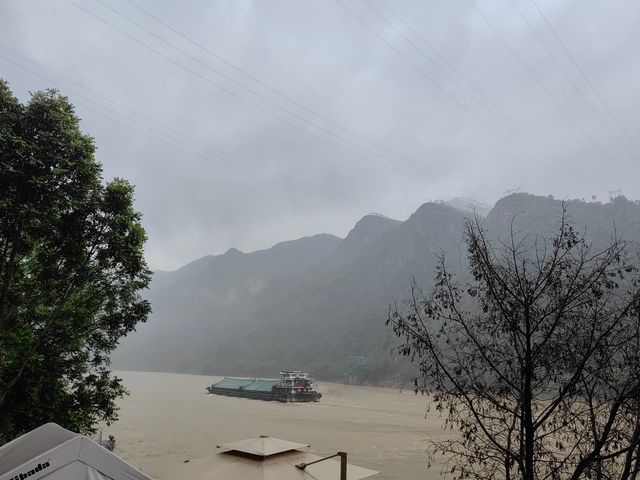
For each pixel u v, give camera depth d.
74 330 16.69
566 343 5.88
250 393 95.56
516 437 6.10
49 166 12.30
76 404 17.61
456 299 6.57
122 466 6.98
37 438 7.95
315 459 12.96
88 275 14.62
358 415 66.12
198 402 84.88
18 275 14.62
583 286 5.88
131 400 87.00
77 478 6.66
